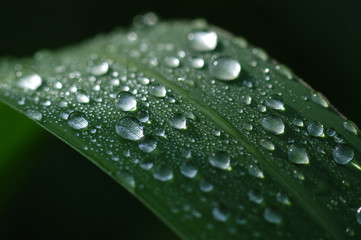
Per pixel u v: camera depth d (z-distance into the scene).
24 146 0.14
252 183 0.12
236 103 0.13
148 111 0.13
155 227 0.15
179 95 0.13
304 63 0.16
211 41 0.14
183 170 0.12
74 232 0.15
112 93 0.13
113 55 0.14
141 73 0.13
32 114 0.13
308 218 0.12
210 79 0.13
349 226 0.12
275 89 0.13
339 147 0.12
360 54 0.16
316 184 0.12
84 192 0.16
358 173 0.12
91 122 0.12
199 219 0.12
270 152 0.12
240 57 0.14
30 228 0.15
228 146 0.12
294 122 0.13
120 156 0.12
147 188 0.12
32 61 0.14
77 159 0.16
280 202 0.12
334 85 0.16
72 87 0.13
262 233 0.12
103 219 0.15
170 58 0.14
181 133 0.12
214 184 0.12
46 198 0.16
